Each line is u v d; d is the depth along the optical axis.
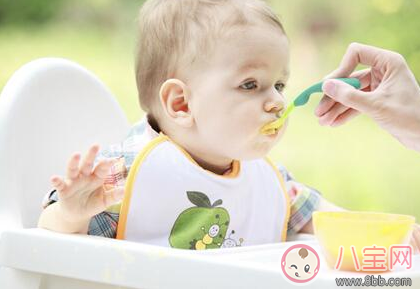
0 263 1.05
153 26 1.35
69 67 1.42
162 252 0.95
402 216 1.02
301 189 1.50
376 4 4.71
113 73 4.85
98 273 0.98
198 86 1.28
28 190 1.28
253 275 0.89
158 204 1.26
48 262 1.02
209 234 1.30
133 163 1.26
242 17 1.28
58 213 1.11
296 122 4.39
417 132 1.14
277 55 1.27
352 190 4.20
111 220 1.24
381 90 1.16
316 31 4.79
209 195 1.30
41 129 1.33
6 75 4.81
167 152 1.29
